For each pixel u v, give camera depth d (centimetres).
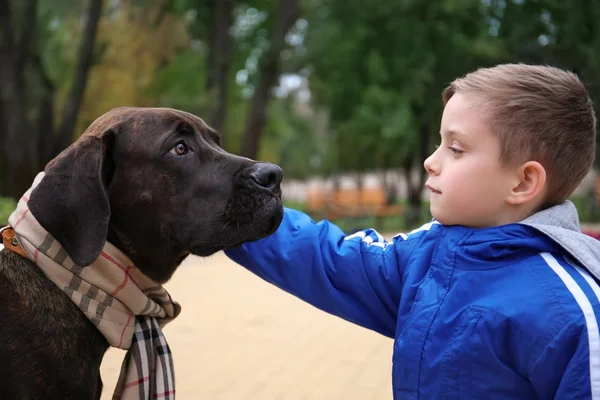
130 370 255
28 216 243
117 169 258
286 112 4306
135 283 257
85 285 241
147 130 261
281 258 270
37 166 1481
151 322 266
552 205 227
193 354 559
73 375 237
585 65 2127
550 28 2239
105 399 443
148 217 262
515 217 223
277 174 266
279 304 774
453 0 2066
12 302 236
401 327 229
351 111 2289
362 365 533
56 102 1925
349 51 2214
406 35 2138
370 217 2109
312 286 266
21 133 1430
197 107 1850
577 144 218
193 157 267
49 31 2005
